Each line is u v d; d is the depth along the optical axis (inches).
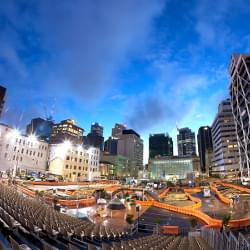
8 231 486.9
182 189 4101.9
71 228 669.3
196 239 917.8
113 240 807.7
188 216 1859.0
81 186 3034.0
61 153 4355.3
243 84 4734.3
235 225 1395.2
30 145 3969.0
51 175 3698.3
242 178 4744.1
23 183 2351.1
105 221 1529.3
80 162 4776.1
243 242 511.8
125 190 3403.1
